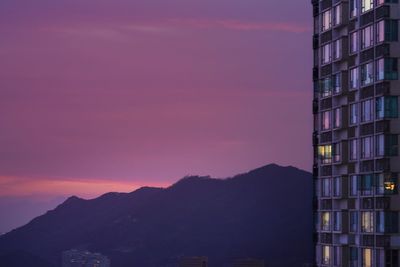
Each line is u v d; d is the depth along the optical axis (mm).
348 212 114625
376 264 107250
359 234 111438
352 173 114062
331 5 120562
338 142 117500
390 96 107188
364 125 111500
